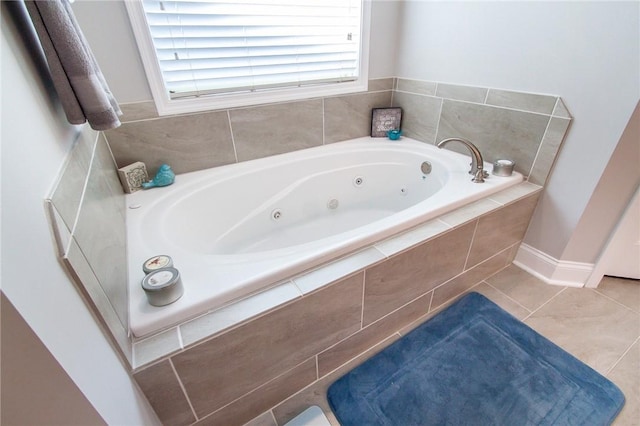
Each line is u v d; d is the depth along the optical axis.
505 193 1.46
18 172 0.44
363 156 1.92
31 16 0.57
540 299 1.52
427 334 1.34
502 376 1.17
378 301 1.16
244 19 1.47
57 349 0.42
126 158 1.43
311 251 1.01
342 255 1.06
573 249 1.51
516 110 1.50
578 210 1.42
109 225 0.90
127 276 0.92
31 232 0.43
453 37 1.65
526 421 1.03
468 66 1.64
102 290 0.65
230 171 1.62
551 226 1.55
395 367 1.21
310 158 1.79
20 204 0.42
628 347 1.27
